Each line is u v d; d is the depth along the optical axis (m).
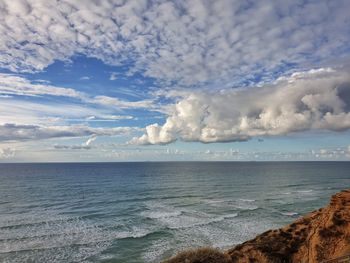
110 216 48.53
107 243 34.53
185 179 117.44
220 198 68.56
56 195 72.31
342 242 15.45
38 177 122.88
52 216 48.56
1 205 58.47
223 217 47.03
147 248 32.88
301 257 16.72
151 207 56.62
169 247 33.06
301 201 64.12
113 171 168.62
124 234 37.88
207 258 13.55
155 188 87.31
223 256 14.06
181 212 51.38
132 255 30.92
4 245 33.62
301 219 22.11
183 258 13.42
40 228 40.88
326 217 18.69
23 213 51.00
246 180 114.19
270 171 171.88
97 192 78.12
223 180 113.81
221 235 37.16
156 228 40.47
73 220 45.81
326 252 15.42
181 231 38.97
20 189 83.12
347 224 16.62
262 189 86.25
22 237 36.59
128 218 46.84
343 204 19.20
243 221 44.47
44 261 29.39
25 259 29.86
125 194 74.62
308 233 19.19
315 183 104.25
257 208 55.25
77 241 35.22
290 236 19.36
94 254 31.23
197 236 36.81
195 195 73.19
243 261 16.59
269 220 45.38
